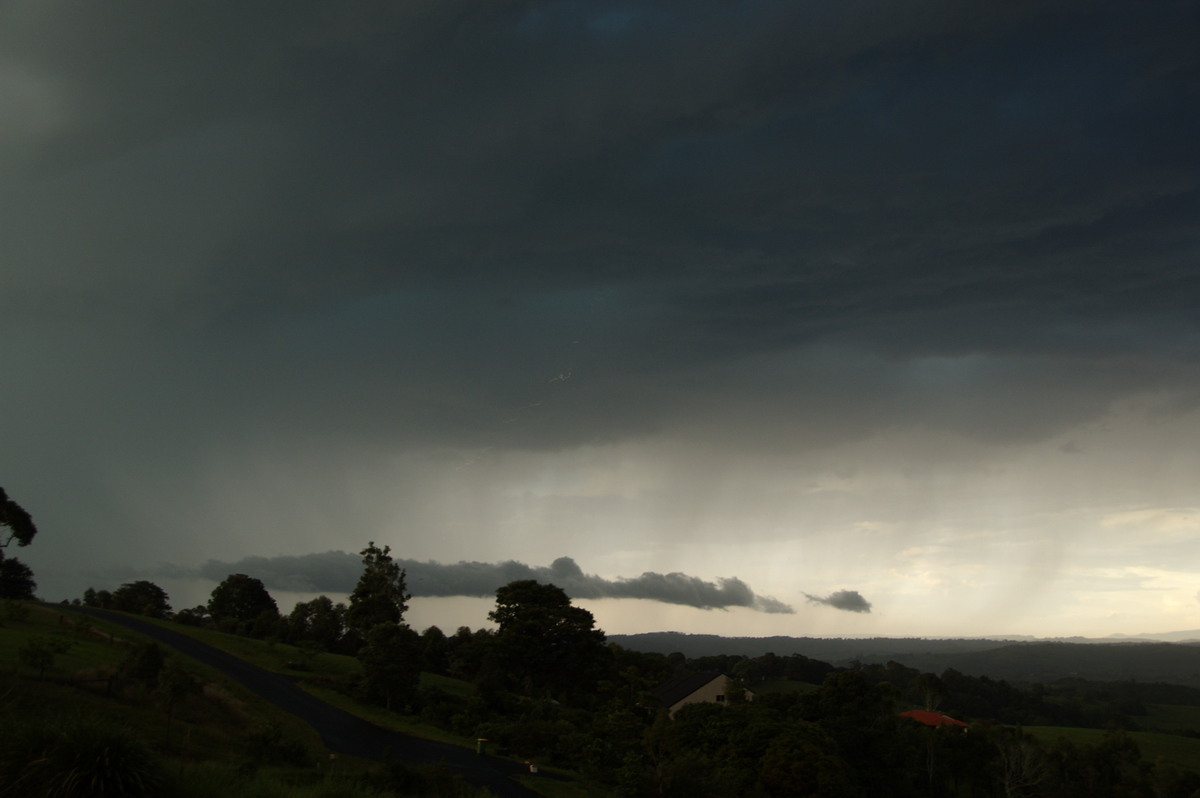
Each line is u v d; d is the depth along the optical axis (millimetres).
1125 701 155125
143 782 13727
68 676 39219
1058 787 67250
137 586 119250
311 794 18438
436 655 102250
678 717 56188
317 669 73375
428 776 34094
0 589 84125
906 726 68562
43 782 13078
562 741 53719
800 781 45188
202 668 61344
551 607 90125
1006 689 140125
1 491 79625
